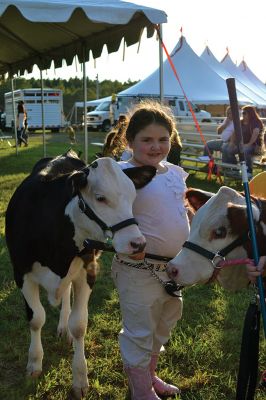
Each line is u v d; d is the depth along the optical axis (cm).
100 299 462
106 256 586
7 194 917
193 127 1286
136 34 766
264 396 314
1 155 1559
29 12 660
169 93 2206
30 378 333
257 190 308
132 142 290
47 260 311
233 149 994
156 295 280
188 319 421
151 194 278
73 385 319
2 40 1057
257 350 251
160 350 312
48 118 3309
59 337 393
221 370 346
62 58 1048
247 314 248
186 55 2372
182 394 321
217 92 2264
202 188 987
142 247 259
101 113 2994
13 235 339
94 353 370
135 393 283
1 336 395
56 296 314
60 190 319
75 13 719
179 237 280
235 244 238
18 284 338
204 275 239
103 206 267
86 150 965
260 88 3031
